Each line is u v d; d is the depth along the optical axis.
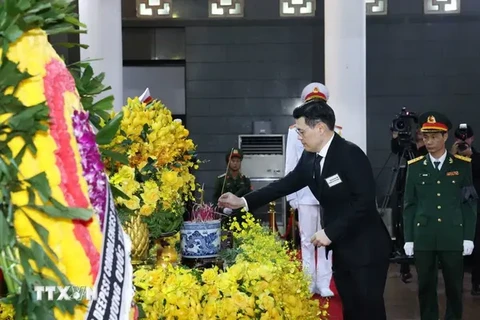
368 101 9.66
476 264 6.43
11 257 1.27
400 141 7.47
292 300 2.69
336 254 3.57
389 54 9.64
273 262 2.93
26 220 1.26
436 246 4.82
